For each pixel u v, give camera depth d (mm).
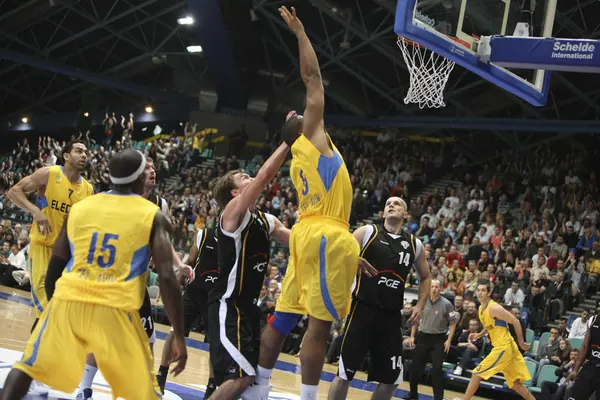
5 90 32688
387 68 23531
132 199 3863
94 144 28797
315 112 4566
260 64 26812
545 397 11555
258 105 27766
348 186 4617
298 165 4609
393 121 25250
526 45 7668
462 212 19781
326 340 4578
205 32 23375
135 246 3756
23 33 28422
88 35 28156
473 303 13070
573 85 20500
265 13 22672
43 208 5957
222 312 4777
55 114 32656
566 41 7410
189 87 29312
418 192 22906
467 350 12484
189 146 27328
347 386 5680
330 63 23953
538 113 22078
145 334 3781
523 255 16844
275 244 18953
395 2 19703
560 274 14695
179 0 25500
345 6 21141
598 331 7684
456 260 15859
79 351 3639
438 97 10570
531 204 20000
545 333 13016
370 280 5680
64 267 3893
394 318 5738
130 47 29109
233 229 4812
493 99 22438
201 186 24484
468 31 8164
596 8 17188
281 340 4914
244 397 4859
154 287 16859
